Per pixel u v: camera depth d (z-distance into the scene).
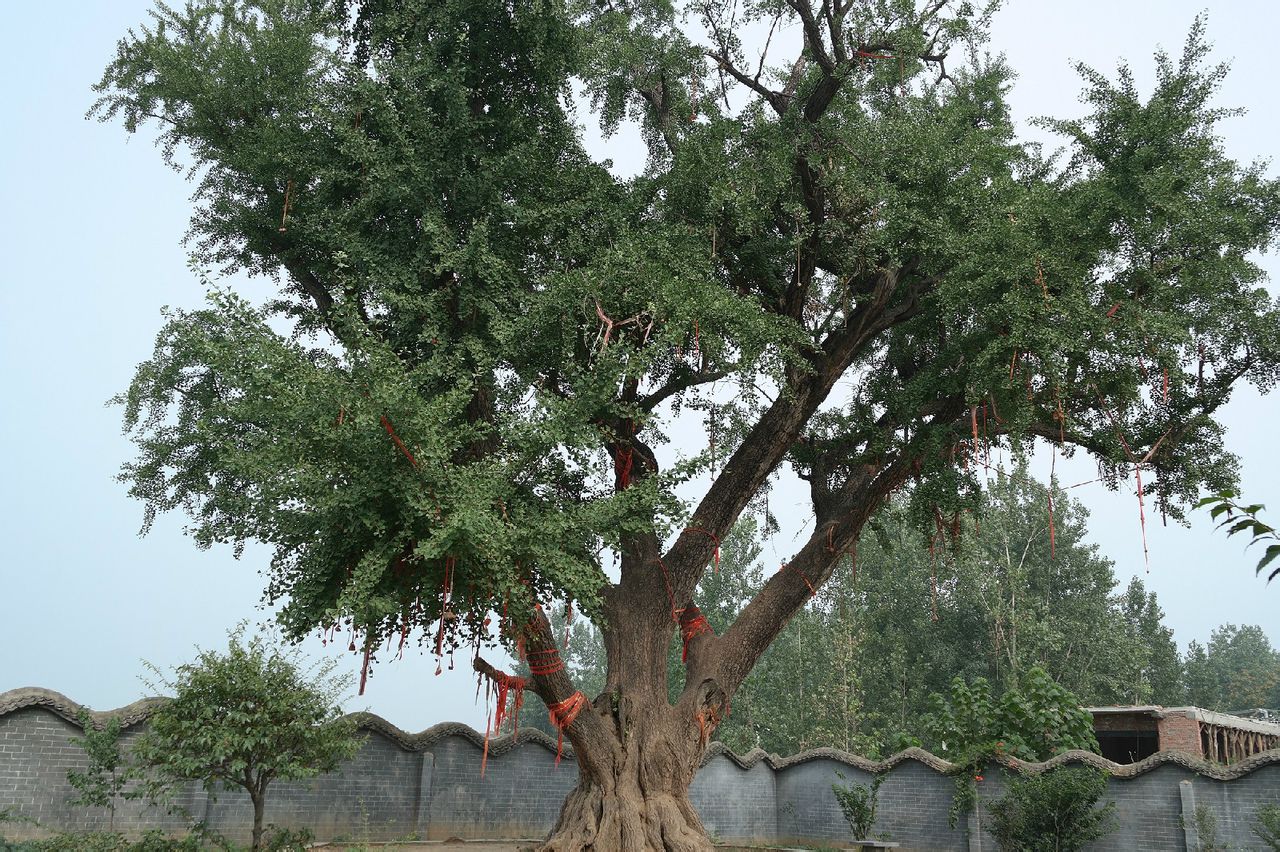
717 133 13.05
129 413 14.11
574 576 10.23
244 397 11.08
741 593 35.84
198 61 13.31
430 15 12.56
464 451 12.38
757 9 13.70
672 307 11.56
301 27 13.83
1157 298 12.02
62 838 11.16
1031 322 11.44
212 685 10.67
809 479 15.51
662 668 13.45
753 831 20.39
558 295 11.69
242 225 13.37
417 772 16.55
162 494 14.59
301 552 10.23
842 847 19.39
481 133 12.94
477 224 11.62
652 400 14.25
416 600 10.30
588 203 12.96
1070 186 13.03
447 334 12.20
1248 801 15.09
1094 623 38.50
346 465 9.81
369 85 12.27
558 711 12.12
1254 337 12.80
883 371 16.33
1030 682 20.47
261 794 11.24
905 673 37.31
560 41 13.12
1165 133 12.07
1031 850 16.39
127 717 13.41
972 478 13.26
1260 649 84.06
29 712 12.66
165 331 14.07
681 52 14.07
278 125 13.05
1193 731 21.36
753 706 35.53
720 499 13.83
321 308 13.48
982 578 36.88
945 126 12.91
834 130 13.19
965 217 12.57
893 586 40.41
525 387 12.18
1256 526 3.24
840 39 13.09
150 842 11.04
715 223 13.25
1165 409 13.34
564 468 11.26
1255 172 13.27
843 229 13.30
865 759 19.84
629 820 11.96
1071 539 40.25
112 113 13.97
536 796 17.94
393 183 12.05
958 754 19.44
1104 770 16.44
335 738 11.49
